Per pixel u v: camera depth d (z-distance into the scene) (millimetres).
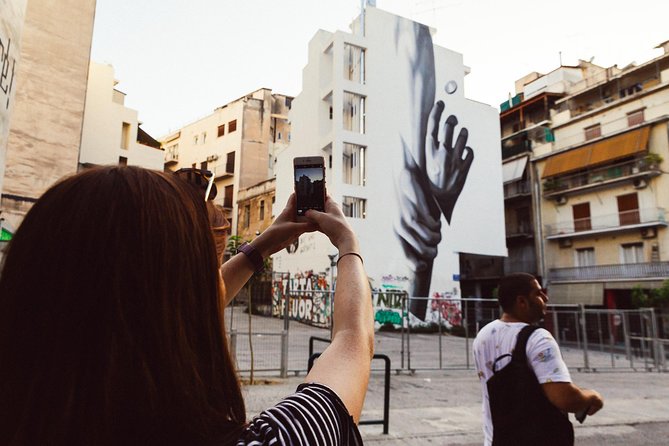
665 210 24812
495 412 2238
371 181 25688
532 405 2135
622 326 14125
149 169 639
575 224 28938
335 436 529
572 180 29469
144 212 551
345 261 809
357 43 26938
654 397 8641
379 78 27219
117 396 487
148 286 525
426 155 27797
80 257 521
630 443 5438
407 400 7582
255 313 18656
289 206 992
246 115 43250
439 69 29547
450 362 12562
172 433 505
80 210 541
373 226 25203
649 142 25953
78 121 18672
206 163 43656
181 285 560
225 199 42344
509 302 2576
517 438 2119
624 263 26031
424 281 25953
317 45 29156
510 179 32719
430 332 15312
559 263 29500
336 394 564
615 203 27141
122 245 525
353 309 713
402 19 28828
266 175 43062
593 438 5566
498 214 29547
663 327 22078
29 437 486
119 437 487
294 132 31562
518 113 35188
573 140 30062
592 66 35375
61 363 493
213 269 630
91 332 501
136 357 499
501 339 2387
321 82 28234
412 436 5324
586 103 30906
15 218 16453
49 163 17656
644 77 27766
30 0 18031
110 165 620
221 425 547
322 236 25062
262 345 10297
